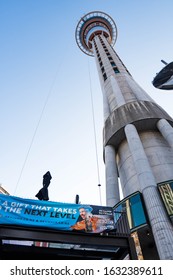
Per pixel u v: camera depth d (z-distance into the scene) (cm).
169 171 2300
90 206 1028
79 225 949
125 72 4803
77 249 1007
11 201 941
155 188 1942
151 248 2108
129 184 2522
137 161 2231
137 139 2520
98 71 5531
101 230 955
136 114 2895
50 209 969
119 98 3581
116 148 3108
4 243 926
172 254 1482
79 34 8881
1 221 876
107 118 3347
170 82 3331
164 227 1634
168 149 2627
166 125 2598
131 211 1942
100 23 8944
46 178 1386
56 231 874
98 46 6806
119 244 910
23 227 866
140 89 3834
